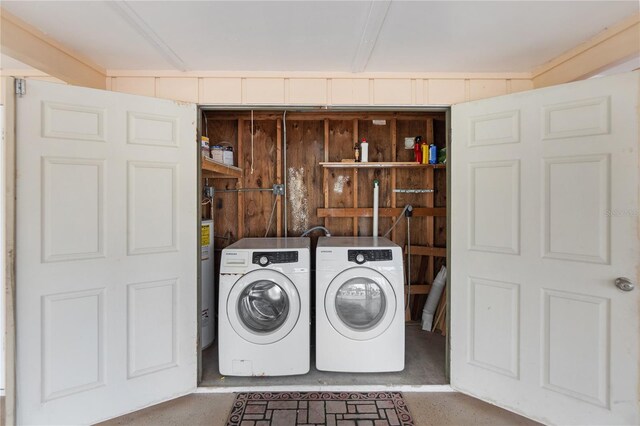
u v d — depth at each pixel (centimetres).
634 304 145
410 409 185
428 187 295
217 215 294
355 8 140
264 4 137
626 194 146
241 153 290
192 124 193
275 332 206
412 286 301
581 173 156
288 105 202
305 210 295
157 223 182
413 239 302
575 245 158
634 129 144
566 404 161
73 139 160
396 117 288
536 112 167
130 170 174
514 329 175
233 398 194
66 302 160
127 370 175
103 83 198
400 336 210
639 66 177
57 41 167
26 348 152
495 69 202
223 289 207
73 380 162
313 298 292
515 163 174
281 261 209
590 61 169
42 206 154
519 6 139
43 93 153
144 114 178
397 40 166
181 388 191
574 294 158
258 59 187
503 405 179
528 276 171
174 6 138
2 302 195
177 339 190
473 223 189
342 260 211
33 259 152
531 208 169
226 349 206
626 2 136
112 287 170
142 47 173
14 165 148
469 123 190
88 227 164
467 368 193
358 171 296
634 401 146
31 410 154
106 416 169
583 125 155
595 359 153
